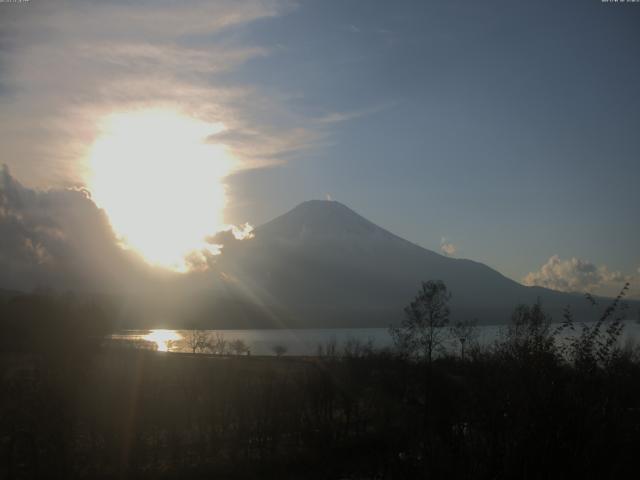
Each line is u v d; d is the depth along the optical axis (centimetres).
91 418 3841
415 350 5094
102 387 3994
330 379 4850
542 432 1036
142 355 5491
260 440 4181
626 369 1090
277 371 5672
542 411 1045
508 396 1105
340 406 5028
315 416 4659
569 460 1016
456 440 1197
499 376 1145
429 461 1213
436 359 4391
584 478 1009
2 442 3419
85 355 4247
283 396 4550
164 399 4228
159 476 3622
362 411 4666
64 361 4028
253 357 8481
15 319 5591
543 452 1025
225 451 4178
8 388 3566
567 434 1027
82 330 5891
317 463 3741
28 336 5378
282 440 4381
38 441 3481
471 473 1106
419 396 3862
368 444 3647
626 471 1048
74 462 3628
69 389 3725
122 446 3841
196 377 4672
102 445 3925
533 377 1083
